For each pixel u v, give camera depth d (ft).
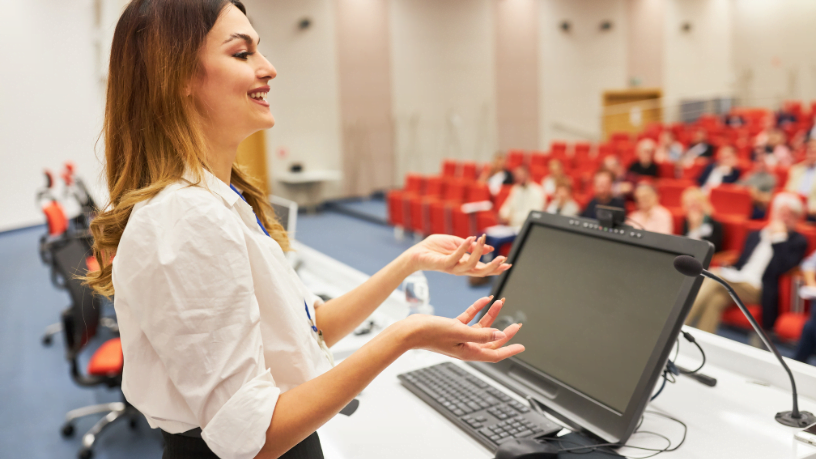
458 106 36.83
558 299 4.08
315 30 32.86
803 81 41.63
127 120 2.42
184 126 2.33
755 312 11.46
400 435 3.73
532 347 4.12
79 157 31.14
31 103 29.09
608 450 3.41
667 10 43.04
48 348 14.02
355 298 3.33
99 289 2.55
